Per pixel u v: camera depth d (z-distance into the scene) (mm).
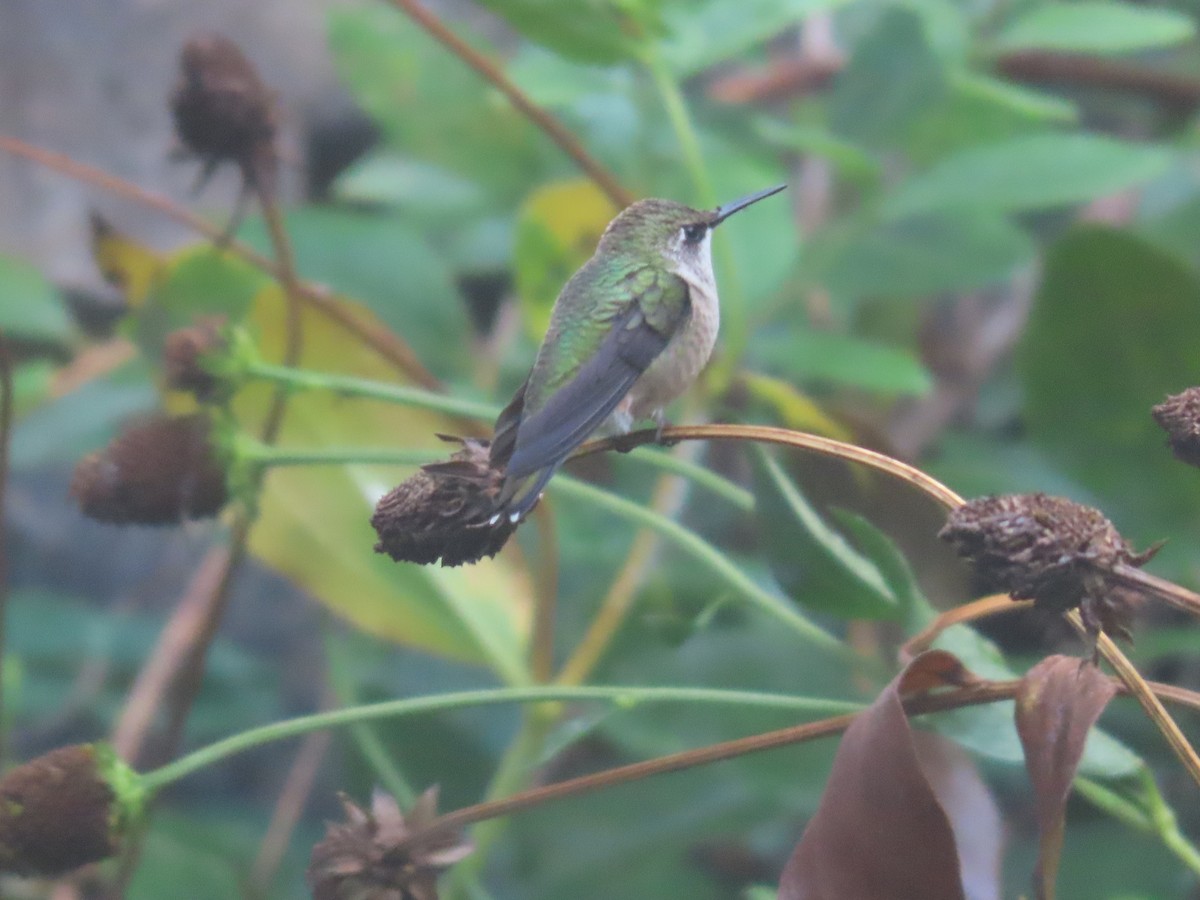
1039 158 4422
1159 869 4371
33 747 4883
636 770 4219
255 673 5066
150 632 5078
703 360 4332
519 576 4383
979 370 4922
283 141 5941
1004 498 4172
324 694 5340
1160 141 5250
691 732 4426
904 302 4938
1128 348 4355
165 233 6117
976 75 4504
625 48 4363
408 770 4488
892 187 4457
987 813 4246
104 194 6125
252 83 4340
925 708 4207
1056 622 4297
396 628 4371
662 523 4285
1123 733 4402
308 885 4234
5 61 6188
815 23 5395
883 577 4250
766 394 4324
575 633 4453
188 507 4301
